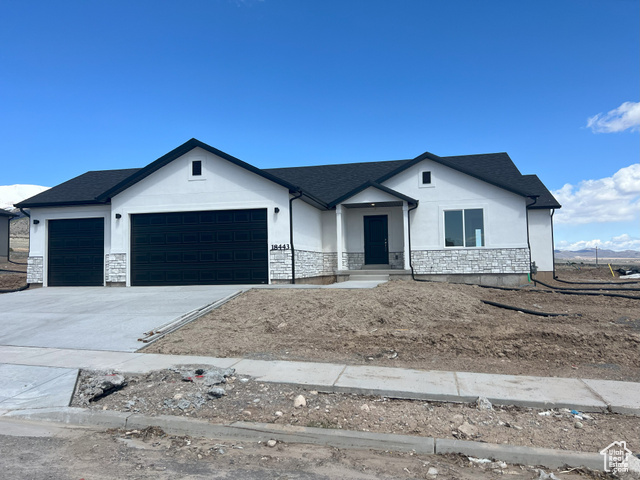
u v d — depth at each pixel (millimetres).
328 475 4176
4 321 10789
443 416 5348
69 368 7262
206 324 10023
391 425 5137
